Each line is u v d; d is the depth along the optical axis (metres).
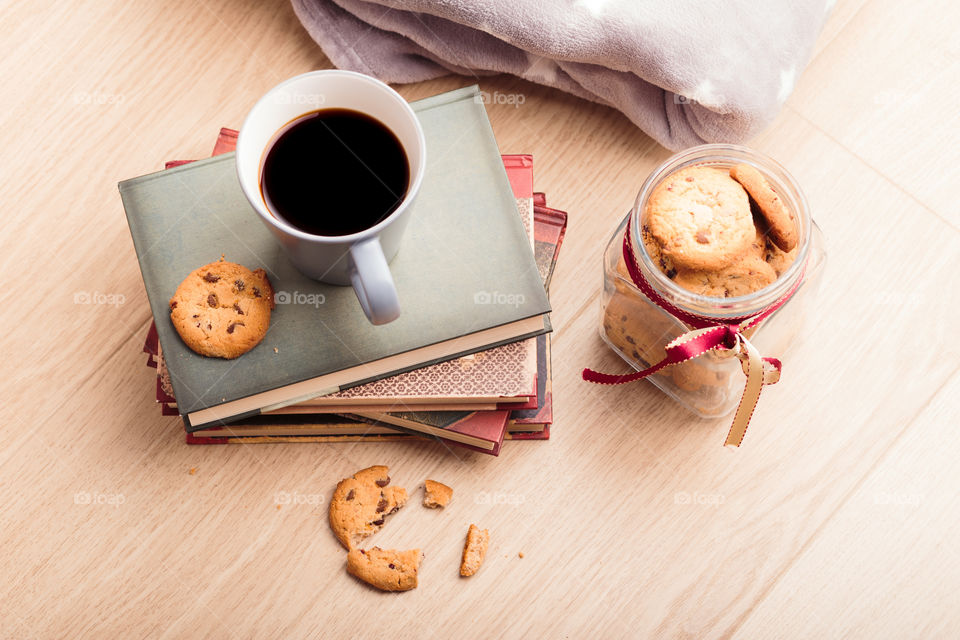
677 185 0.71
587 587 0.79
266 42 0.84
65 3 0.84
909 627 0.79
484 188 0.74
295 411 0.75
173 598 0.78
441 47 0.82
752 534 0.79
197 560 0.78
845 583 0.79
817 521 0.80
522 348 0.74
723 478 0.80
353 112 0.70
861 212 0.83
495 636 0.79
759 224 0.71
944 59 0.84
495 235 0.73
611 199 0.83
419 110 0.75
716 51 0.78
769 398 0.81
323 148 0.70
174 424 0.80
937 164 0.83
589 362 0.81
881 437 0.81
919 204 0.83
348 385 0.73
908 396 0.81
